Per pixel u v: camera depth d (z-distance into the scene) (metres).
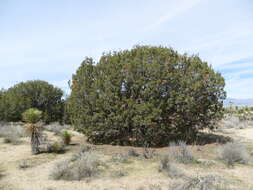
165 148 9.17
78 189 5.24
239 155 7.36
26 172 6.49
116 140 10.07
